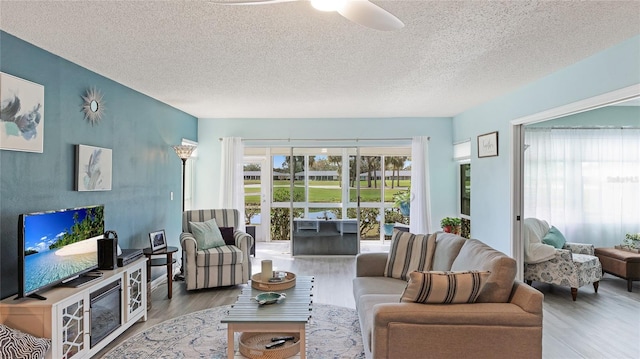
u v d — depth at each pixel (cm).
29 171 279
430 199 658
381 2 221
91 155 349
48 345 233
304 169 675
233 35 271
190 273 443
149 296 393
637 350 299
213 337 323
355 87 433
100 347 288
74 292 262
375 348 217
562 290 463
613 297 435
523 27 260
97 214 323
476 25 256
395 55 319
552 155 565
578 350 298
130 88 428
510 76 386
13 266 265
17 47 269
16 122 263
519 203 449
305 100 505
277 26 256
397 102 521
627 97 288
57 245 270
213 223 505
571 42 289
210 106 548
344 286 479
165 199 525
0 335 219
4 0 213
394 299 279
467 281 218
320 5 170
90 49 296
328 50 305
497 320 213
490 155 504
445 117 658
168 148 535
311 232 676
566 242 527
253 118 663
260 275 342
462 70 364
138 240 445
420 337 215
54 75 307
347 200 678
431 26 257
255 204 801
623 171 562
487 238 518
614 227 562
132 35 269
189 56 318
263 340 286
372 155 680
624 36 278
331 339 318
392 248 363
